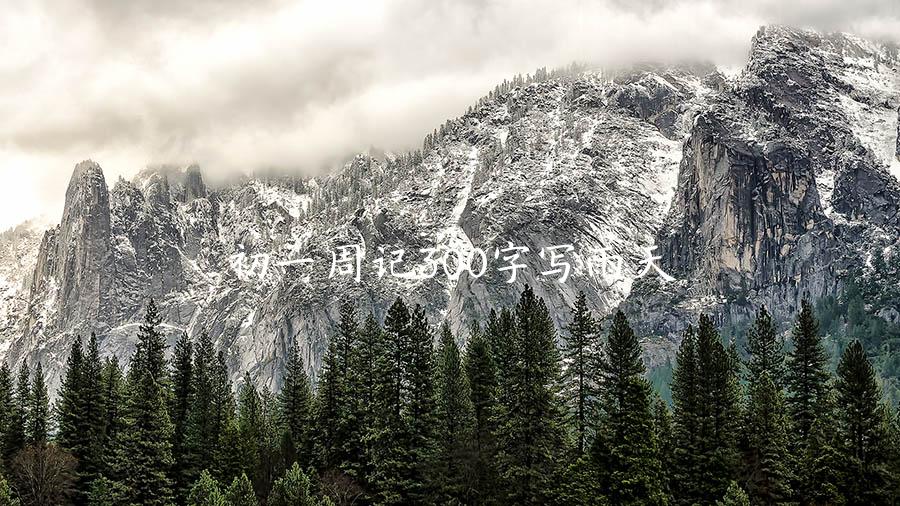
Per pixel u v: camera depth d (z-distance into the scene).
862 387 126.25
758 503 124.38
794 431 132.75
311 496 123.38
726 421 127.50
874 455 125.00
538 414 127.44
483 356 135.62
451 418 130.50
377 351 141.25
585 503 120.62
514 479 126.06
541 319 131.75
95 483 135.75
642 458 121.06
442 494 127.69
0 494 123.06
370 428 133.75
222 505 120.25
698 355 131.38
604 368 127.25
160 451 137.50
